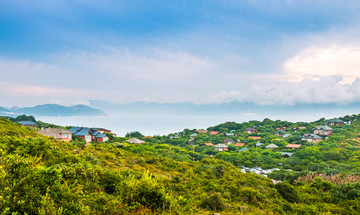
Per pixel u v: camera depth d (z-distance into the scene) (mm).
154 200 7430
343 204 19094
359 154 61969
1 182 4953
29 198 4836
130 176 11273
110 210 6379
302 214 16484
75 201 5641
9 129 21844
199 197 14555
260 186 24875
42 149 12867
